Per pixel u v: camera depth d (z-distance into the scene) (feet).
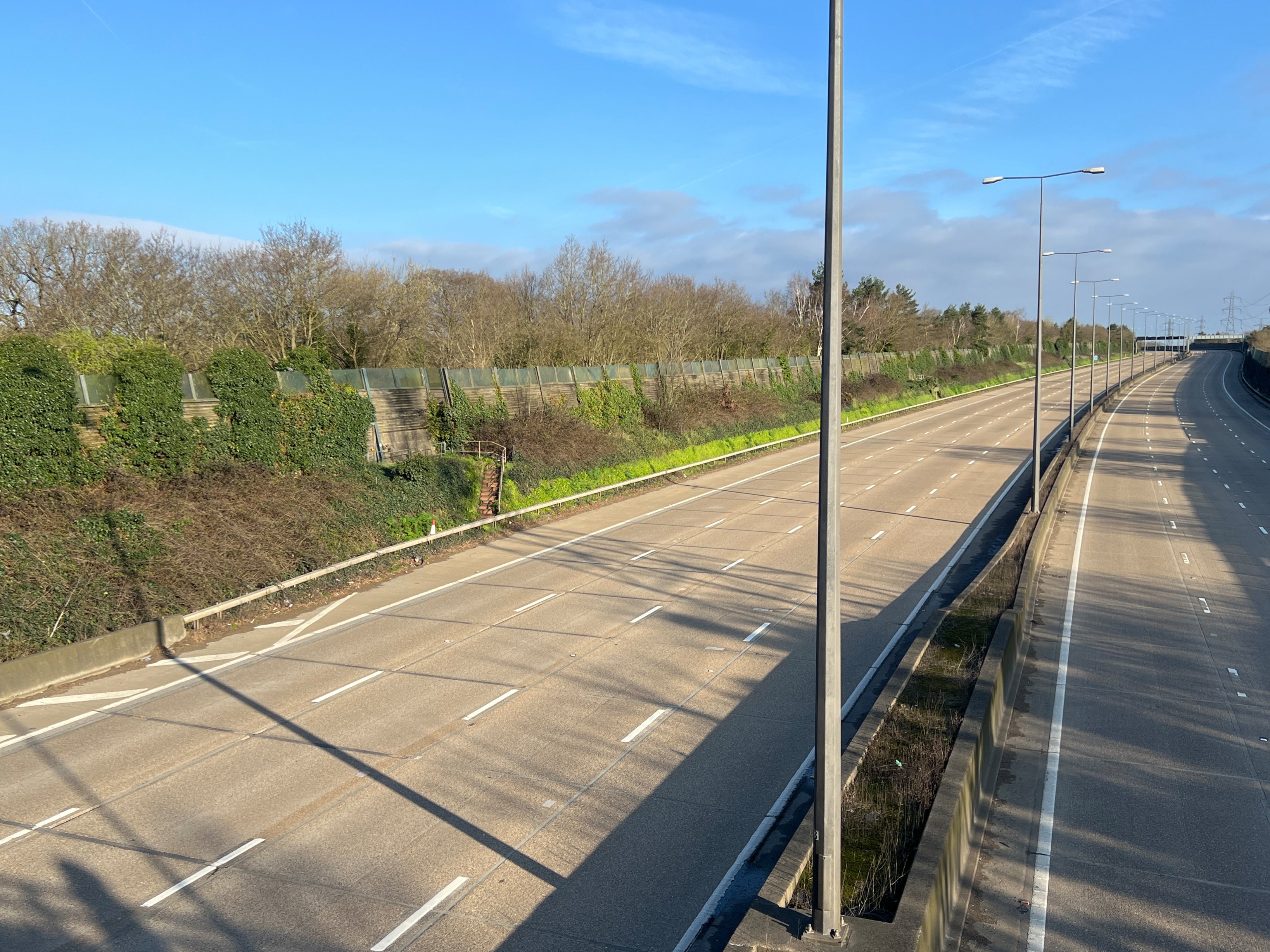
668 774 40.65
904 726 42.47
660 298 246.27
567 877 32.12
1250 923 29.40
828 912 24.75
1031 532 90.02
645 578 81.56
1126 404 306.96
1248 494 125.80
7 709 50.85
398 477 103.09
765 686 52.44
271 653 61.21
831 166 23.44
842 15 23.16
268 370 87.56
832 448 23.98
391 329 173.88
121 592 62.03
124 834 35.78
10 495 61.36
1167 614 66.64
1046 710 48.65
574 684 53.26
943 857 29.40
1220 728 45.52
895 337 364.99
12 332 129.90
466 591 78.33
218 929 29.04
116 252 146.41
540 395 146.72
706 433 178.50
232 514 75.36
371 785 39.96
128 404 72.38
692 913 29.84
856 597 73.00
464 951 27.78
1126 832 35.58
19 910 30.32
